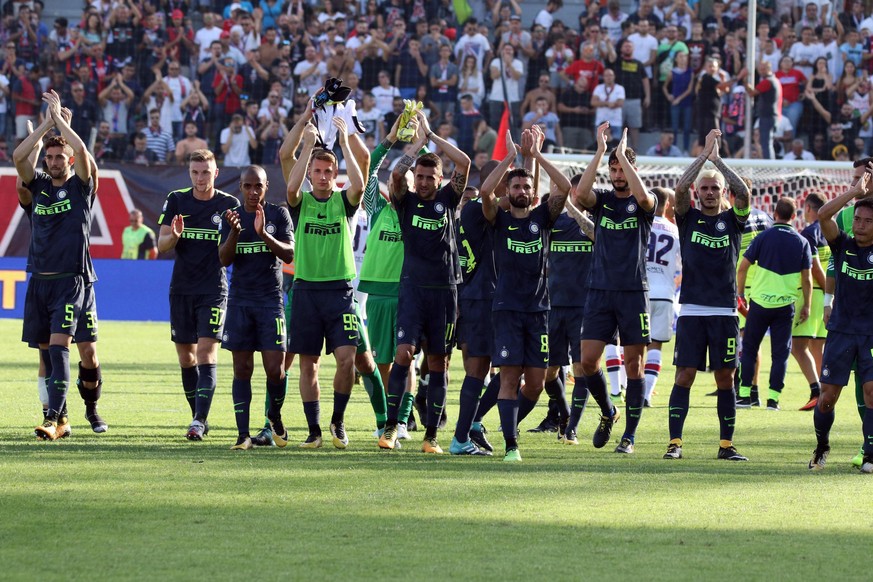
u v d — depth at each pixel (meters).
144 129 78.69
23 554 16.41
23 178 28.61
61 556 16.33
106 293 70.81
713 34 79.56
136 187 70.69
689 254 27.77
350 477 23.03
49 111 28.77
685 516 19.73
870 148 78.00
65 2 90.44
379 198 30.88
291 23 83.00
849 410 39.72
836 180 62.03
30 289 29.03
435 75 78.94
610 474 24.16
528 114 77.69
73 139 28.58
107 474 22.83
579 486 22.52
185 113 79.12
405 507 20.03
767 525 19.11
